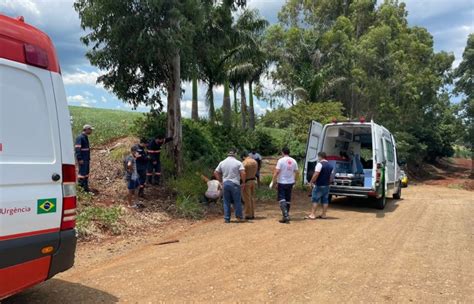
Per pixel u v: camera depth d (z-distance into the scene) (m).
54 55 4.49
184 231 9.25
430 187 31.28
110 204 10.63
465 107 45.59
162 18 12.22
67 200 4.37
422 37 44.69
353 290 5.31
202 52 15.84
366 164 14.85
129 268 6.18
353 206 13.43
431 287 5.44
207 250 7.30
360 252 7.19
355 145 15.40
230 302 4.88
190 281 5.60
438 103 45.22
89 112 32.50
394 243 7.91
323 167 10.73
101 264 6.48
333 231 9.03
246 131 28.34
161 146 14.67
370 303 4.89
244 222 10.28
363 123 12.95
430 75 39.00
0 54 3.88
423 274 5.98
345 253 7.11
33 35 4.25
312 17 41.78
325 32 37.25
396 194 16.47
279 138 30.67
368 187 12.24
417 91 36.66
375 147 12.36
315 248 7.45
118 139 18.48
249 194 10.81
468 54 44.28
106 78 14.28
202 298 5.00
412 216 11.33
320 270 6.14
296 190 17.00
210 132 22.38
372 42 33.50
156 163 13.48
